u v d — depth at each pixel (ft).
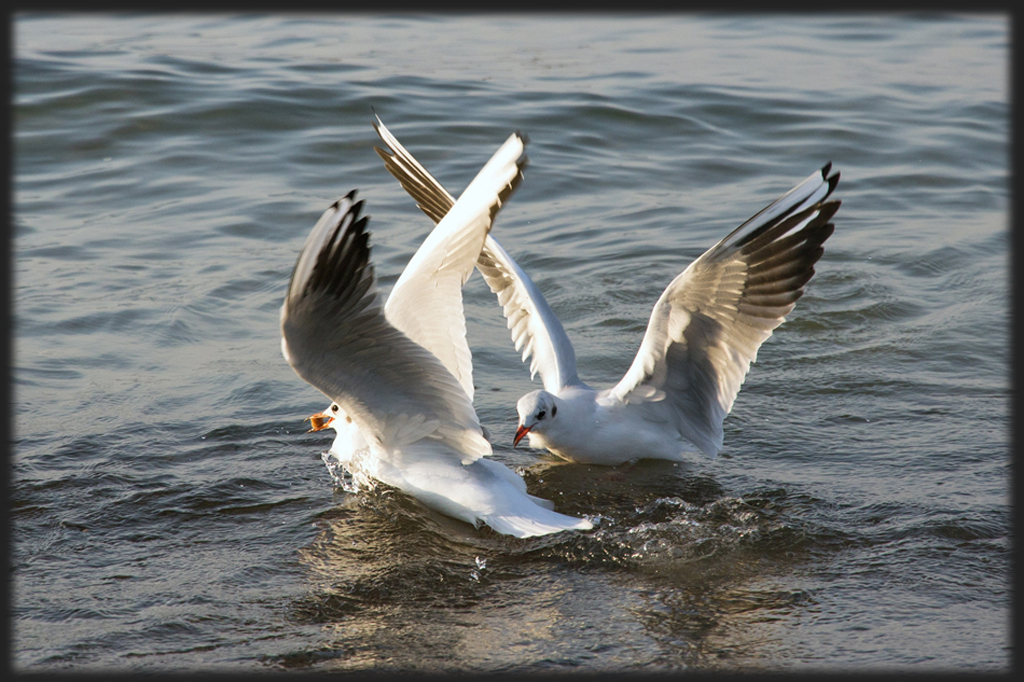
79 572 27.07
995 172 63.72
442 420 29.22
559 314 46.14
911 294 47.93
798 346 43.11
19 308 44.60
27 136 63.21
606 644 24.08
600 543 28.91
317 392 38.78
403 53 82.43
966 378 39.93
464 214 29.22
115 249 50.96
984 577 26.73
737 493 31.96
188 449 34.35
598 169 62.85
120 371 39.83
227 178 59.62
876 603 25.63
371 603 25.90
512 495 30.12
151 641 24.14
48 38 80.94
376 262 49.55
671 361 34.91
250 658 23.57
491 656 23.66
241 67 75.82
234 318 44.88
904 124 70.69
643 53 85.35
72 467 32.73
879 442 35.09
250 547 28.60
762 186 60.90
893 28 95.40
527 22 95.76
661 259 51.37
